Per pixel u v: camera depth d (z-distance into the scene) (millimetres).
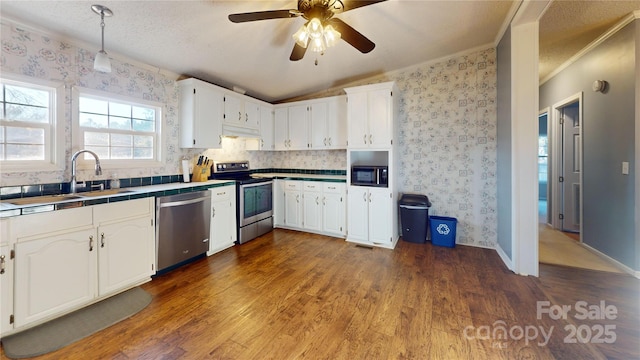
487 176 3264
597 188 2977
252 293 2197
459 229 3436
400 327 1746
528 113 2412
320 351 1536
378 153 3807
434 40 2932
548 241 3506
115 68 2598
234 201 3381
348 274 2561
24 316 1647
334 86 4164
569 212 3957
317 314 1900
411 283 2363
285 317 1864
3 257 1564
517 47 2410
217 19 2191
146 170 2881
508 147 2658
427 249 3250
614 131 2695
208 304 2027
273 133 4438
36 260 1689
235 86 3801
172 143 3137
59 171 2223
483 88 3230
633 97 2445
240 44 2646
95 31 2188
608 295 2131
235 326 1764
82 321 1795
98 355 1496
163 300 2078
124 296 2125
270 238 3725
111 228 2082
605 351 1519
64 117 2248
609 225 2795
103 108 2572
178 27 2254
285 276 2518
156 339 1632
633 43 2418
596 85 2877
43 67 2115
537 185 2420
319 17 1703
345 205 3688
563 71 3672
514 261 2537
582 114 3221
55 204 1770
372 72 3701
